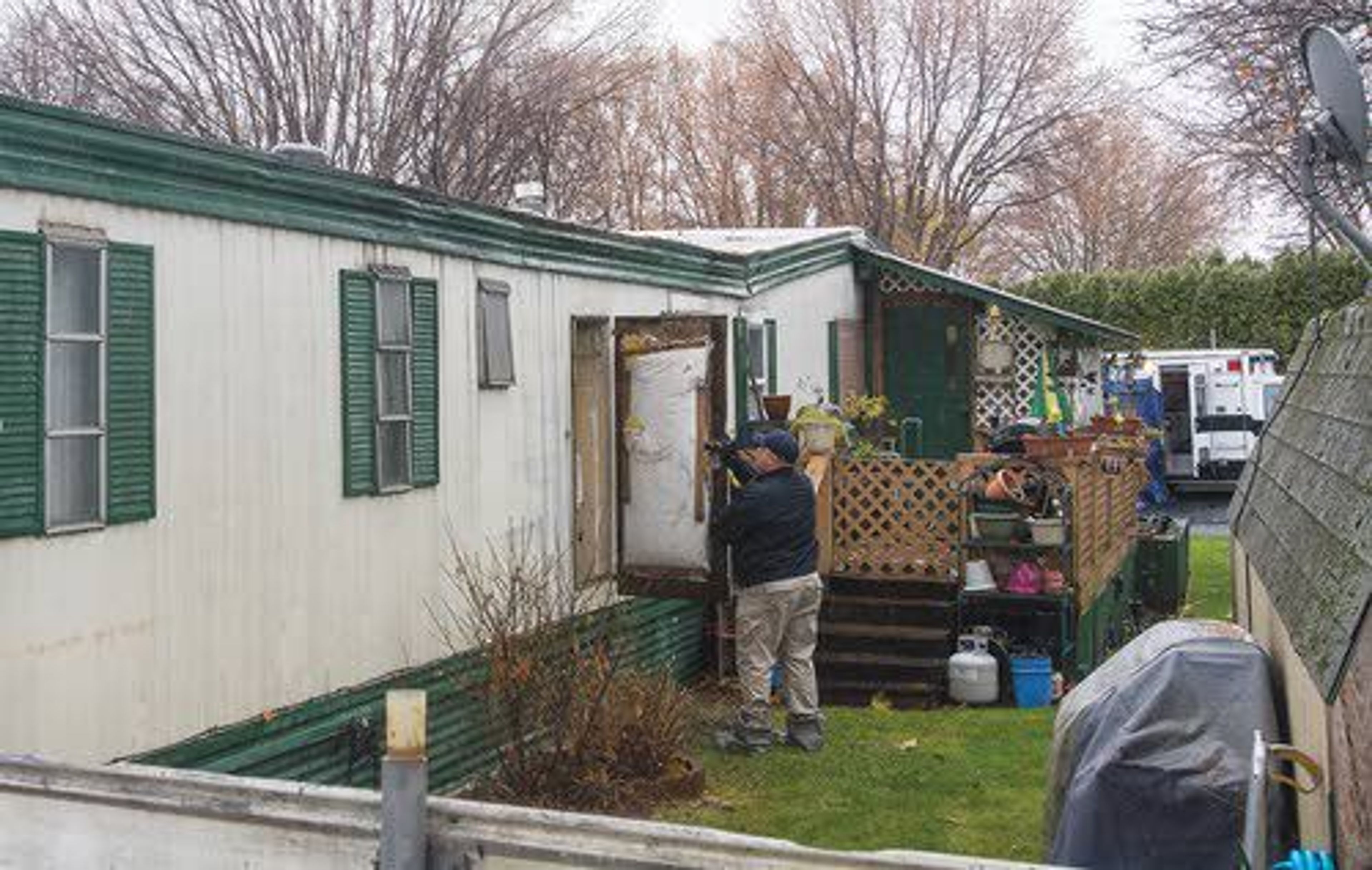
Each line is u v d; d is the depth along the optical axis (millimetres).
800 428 10391
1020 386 15844
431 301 7422
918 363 15766
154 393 5500
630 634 9320
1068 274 29641
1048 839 5234
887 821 7156
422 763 2652
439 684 7359
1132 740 4648
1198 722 4699
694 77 33844
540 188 10500
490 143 20312
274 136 18766
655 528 8820
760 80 32125
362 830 2758
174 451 5613
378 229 6949
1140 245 41281
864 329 15852
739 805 7398
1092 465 10633
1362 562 3400
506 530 8180
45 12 22297
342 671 6625
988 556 10273
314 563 6445
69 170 5094
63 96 18641
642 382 8867
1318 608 3740
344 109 19219
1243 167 12562
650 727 7598
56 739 5000
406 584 7152
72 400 5152
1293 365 7379
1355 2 8727
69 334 5121
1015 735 8797
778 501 8203
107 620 5246
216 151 5754
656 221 33969
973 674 9680
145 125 5398
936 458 15680
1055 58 30750
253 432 6066
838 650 10078
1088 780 4637
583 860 2574
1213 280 28000
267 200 6141
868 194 30297
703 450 8703
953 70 30516
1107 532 11484
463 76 20062
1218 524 21641
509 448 8250
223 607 5859
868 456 11016
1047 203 37594
